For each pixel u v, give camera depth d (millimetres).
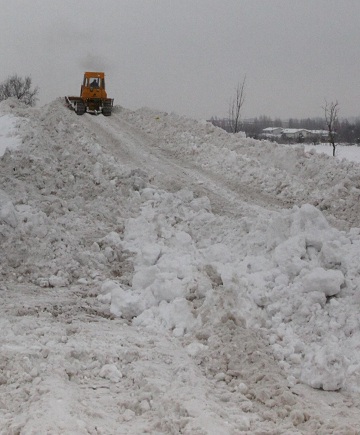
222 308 7129
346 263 7906
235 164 17141
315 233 8820
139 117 25312
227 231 10570
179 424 4930
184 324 7254
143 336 7074
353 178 14688
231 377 6059
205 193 14594
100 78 26875
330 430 5035
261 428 5090
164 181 15008
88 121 23797
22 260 9594
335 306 7152
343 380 5969
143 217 11234
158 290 7914
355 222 12938
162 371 6059
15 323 7164
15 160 13961
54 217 11336
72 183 13406
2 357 5938
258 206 13977
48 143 16953
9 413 5016
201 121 21609
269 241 9031
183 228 10977
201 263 8477
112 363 6203
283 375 6184
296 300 7305
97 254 10016
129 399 5465
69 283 9305
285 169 16297
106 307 8203
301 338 6859
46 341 6582
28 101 52219
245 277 7934
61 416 4793
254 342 6566
